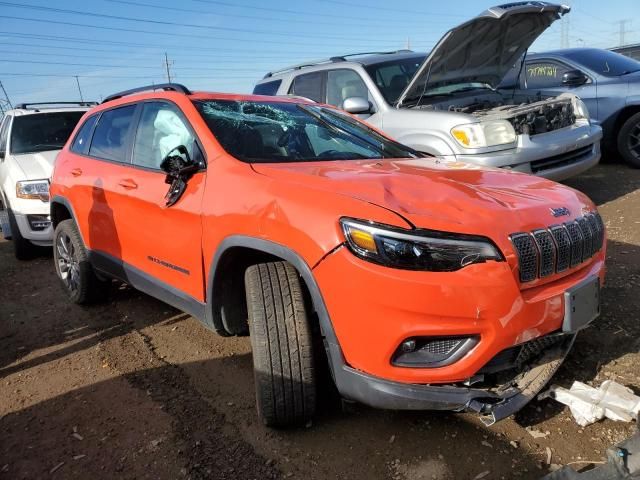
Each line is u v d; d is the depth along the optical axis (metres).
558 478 2.21
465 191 2.67
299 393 2.62
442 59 6.05
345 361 2.44
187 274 3.27
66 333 4.34
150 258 3.65
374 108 6.59
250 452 2.67
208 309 3.11
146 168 3.79
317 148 3.57
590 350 3.36
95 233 4.32
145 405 3.17
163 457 2.68
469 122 5.59
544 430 2.69
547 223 2.55
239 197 2.82
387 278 2.24
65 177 4.77
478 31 5.81
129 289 5.24
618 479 2.14
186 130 3.48
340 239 2.34
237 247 2.83
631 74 8.18
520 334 2.34
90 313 4.72
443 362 2.34
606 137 8.34
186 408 3.10
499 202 2.58
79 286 4.73
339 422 2.84
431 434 2.71
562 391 2.84
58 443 2.87
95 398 3.30
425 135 5.91
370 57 7.14
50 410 3.21
